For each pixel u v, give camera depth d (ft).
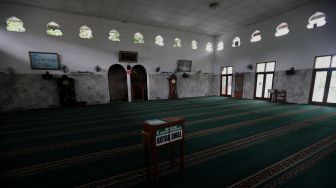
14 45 24.06
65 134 13.28
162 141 6.31
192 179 7.00
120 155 9.43
